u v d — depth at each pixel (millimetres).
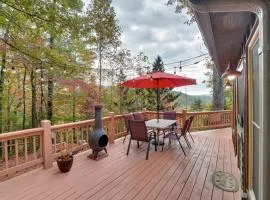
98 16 10633
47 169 3793
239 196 2889
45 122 3797
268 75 1183
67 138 4371
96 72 11734
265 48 1173
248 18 1906
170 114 6617
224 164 4133
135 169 3852
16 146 3387
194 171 3770
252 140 2445
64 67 7391
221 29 2078
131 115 6074
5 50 6656
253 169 2432
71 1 5969
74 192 2969
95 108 4480
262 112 1248
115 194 2924
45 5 5418
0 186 3119
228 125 8898
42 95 9891
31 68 7641
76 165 4031
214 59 3484
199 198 2832
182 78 4977
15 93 10000
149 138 4703
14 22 5668
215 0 1167
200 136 6781
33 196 2844
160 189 3084
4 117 9672
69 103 10656
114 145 5508
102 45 11617
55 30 5836
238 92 4238
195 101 18891
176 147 5379
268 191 1231
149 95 15203
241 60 3346
